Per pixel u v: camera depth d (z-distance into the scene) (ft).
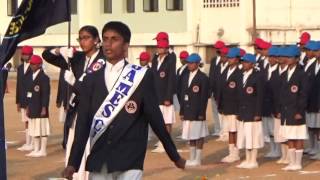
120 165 25.46
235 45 143.95
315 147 55.06
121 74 25.89
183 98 52.03
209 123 76.69
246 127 50.19
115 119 25.71
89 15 160.35
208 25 148.05
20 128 73.61
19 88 59.57
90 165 25.70
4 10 166.61
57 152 58.75
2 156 32.17
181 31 151.33
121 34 25.95
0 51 32.83
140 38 154.71
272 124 55.01
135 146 25.77
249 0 142.61
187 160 53.16
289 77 49.70
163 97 58.34
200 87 51.67
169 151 26.32
